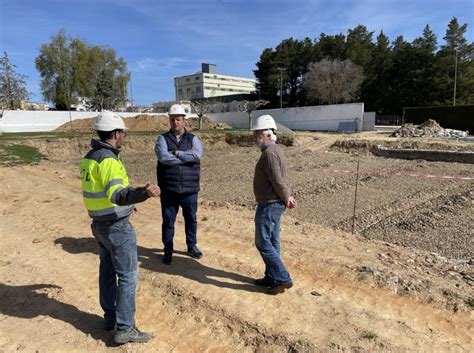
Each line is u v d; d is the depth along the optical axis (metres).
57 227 6.76
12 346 3.23
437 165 16.34
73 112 41.41
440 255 5.97
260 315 3.70
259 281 4.37
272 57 67.75
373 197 10.32
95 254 5.45
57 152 22.33
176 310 3.86
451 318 3.68
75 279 4.60
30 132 32.84
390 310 3.83
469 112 31.38
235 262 5.07
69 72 54.09
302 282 4.47
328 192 11.11
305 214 8.69
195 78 126.31
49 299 4.07
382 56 57.69
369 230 7.50
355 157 20.08
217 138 29.03
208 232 6.47
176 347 3.26
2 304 3.96
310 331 3.41
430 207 9.15
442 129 26.73
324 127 38.06
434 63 50.00
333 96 51.81
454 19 54.28
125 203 2.86
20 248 5.68
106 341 3.32
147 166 18.14
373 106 56.22
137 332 3.29
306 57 63.88
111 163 2.93
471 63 51.94
